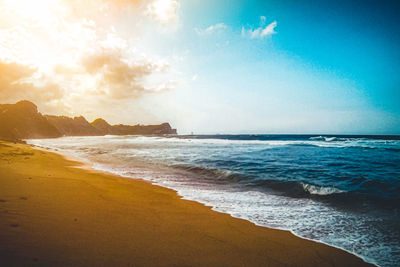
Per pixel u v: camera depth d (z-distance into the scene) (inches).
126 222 140.6
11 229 110.8
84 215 144.9
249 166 436.5
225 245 120.3
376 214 184.5
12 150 529.0
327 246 126.8
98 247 103.2
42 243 100.7
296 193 253.8
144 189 250.8
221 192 257.6
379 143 1227.2
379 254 119.2
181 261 98.5
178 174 371.6
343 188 267.3
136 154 695.1
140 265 91.2
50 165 380.2
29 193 182.7
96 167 424.5
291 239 134.3
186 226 143.9
